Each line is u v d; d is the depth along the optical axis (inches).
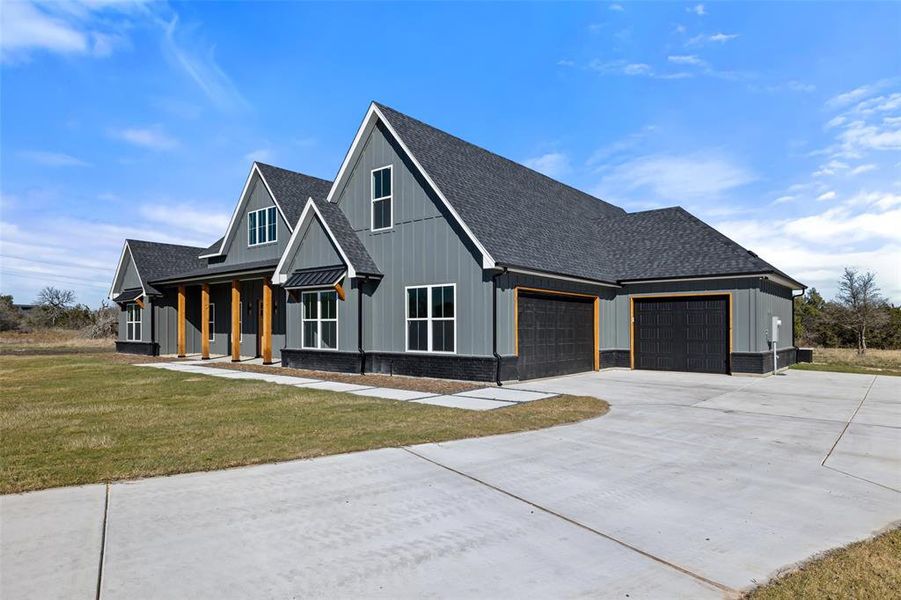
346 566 144.3
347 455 260.7
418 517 182.1
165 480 218.1
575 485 220.2
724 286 661.9
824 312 1370.6
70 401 428.5
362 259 636.7
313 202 671.8
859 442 301.0
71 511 181.2
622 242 809.5
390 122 621.6
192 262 1107.3
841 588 135.3
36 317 2122.3
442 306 580.4
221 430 314.0
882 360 906.7
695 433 321.7
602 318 725.9
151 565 142.2
